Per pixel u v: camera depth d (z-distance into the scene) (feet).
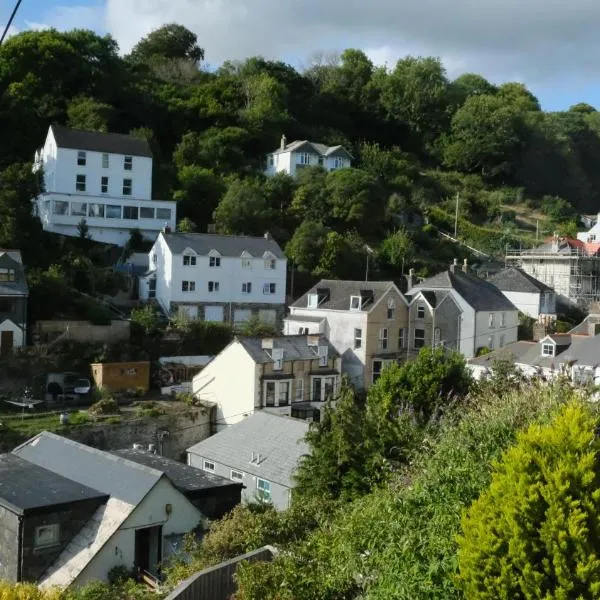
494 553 32.14
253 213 239.71
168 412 139.54
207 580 49.65
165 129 299.79
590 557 30.04
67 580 70.59
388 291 175.01
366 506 44.60
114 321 166.71
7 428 123.13
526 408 49.93
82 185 222.07
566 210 362.12
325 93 382.22
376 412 80.53
